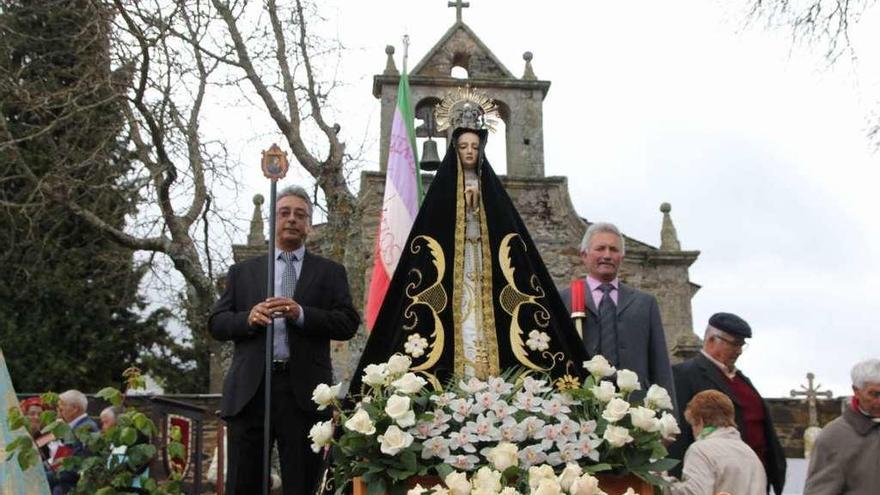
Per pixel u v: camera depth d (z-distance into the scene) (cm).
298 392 572
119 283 2070
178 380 2291
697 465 559
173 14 1209
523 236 582
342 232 1227
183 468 706
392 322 560
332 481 521
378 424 476
